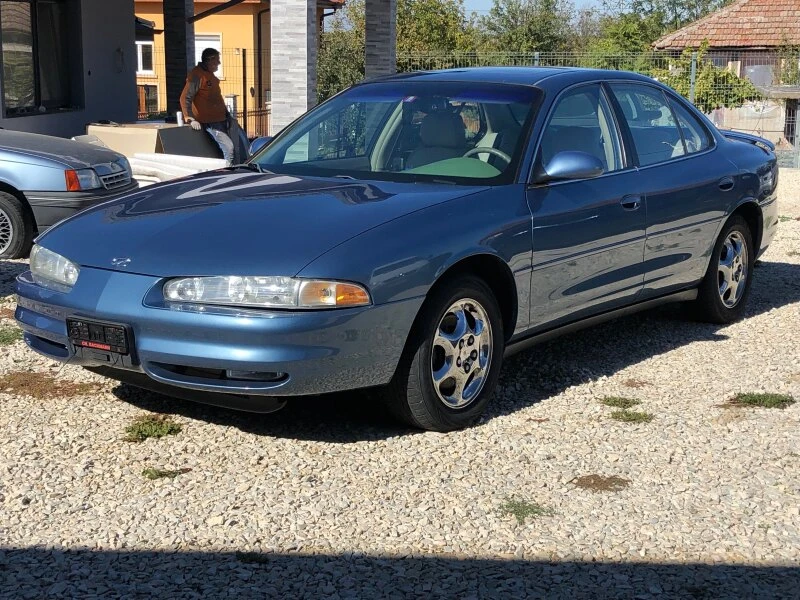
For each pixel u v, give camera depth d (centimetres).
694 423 533
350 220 486
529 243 540
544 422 532
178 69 2081
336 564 379
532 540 402
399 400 496
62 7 1623
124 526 407
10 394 555
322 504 429
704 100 2433
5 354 623
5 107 1423
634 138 640
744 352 668
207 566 376
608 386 595
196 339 457
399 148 587
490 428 521
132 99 1841
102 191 934
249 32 3294
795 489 453
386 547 394
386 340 473
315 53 1409
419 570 376
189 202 527
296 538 399
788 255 1019
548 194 558
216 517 415
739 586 369
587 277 586
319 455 480
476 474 463
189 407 540
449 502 434
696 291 707
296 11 1357
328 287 454
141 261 474
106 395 557
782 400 566
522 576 374
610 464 477
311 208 504
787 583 372
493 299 527
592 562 386
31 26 1535
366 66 1794
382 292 468
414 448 491
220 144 1422
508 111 582
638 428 524
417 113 598
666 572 379
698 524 418
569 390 586
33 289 508
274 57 1370
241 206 512
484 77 618
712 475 467
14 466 462
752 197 727
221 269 458
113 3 1755
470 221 512
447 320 509
